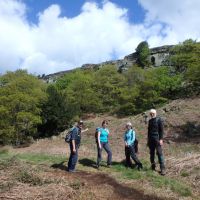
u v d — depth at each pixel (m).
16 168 12.12
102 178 12.23
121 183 11.48
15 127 42.78
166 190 10.62
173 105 37.66
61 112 46.25
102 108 56.72
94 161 15.51
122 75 61.72
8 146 36.53
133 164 14.73
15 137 42.41
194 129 28.19
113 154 20.94
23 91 47.16
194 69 43.25
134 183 11.41
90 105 57.09
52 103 46.38
